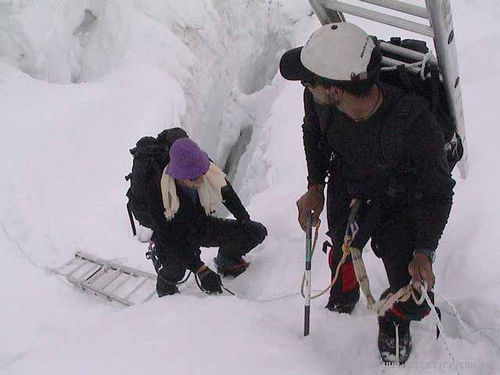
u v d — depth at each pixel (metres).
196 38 7.56
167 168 2.60
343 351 2.16
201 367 1.80
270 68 9.74
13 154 4.70
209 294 2.94
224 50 8.34
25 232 4.03
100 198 4.50
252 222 3.21
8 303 3.44
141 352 1.90
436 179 1.60
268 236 3.53
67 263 3.85
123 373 1.79
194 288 3.34
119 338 2.03
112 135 5.14
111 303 3.50
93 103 5.57
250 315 2.20
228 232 3.12
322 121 1.75
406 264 1.89
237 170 7.80
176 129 2.81
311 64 1.52
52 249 3.96
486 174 3.15
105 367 1.83
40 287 3.60
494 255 2.56
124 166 4.86
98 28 6.89
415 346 2.17
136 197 2.75
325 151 1.96
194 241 2.99
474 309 2.30
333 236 2.08
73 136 5.05
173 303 2.30
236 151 8.91
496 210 2.83
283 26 9.28
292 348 2.00
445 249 2.76
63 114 5.31
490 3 6.16
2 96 5.38
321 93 1.58
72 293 3.59
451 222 2.89
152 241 2.99
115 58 6.77
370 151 1.67
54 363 1.90
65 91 5.71
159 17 7.14
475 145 3.46
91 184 4.61
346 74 1.48
